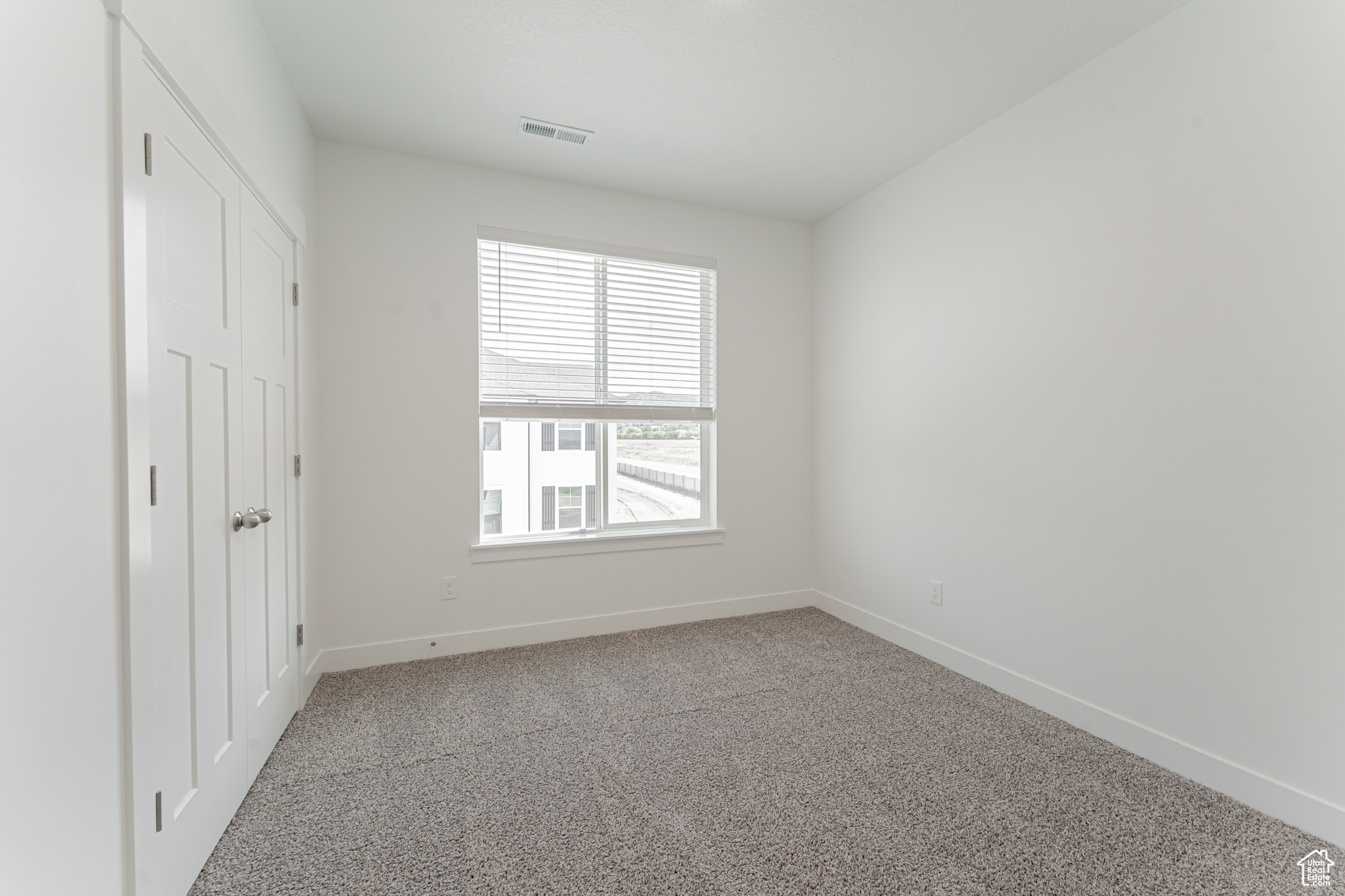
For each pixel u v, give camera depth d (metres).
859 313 3.28
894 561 3.03
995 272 2.45
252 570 1.71
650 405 3.29
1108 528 2.02
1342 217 1.47
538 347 3.04
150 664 1.09
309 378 2.39
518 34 1.94
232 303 1.56
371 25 1.88
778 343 3.59
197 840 1.33
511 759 1.90
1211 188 1.73
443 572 2.81
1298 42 1.54
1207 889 1.35
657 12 1.85
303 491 2.27
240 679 1.61
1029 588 2.31
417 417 2.76
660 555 3.29
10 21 0.72
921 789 1.74
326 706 2.27
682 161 2.83
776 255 3.58
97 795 0.92
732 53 2.05
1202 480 1.76
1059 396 2.19
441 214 2.80
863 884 1.36
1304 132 1.53
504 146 2.67
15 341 0.73
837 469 3.47
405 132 2.55
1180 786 1.75
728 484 3.47
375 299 2.68
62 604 0.83
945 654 2.70
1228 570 1.70
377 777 1.79
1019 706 2.29
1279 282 1.58
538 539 3.09
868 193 3.20
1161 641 1.87
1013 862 1.43
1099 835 1.53
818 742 2.01
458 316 2.83
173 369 1.22
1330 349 1.50
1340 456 1.48
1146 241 1.90
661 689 2.44
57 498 0.82
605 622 3.15
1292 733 1.57
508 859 1.44
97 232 0.93
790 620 3.40
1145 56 1.90
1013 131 2.37
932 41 1.98
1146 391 1.90
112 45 0.98
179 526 1.25
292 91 2.21
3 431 0.71
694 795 1.71
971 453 2.57
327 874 1.38
